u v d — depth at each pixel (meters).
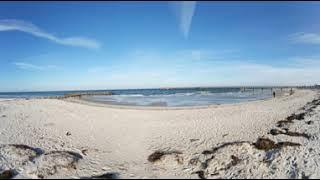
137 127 12.42
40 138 10.16
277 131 10.46
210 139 9.84
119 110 19.08
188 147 8.91
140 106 23.03
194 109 19.66
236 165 6.90
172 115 16.36
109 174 6.49
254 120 13.66
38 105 20.78
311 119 13.07
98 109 19.42
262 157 7.35
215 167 6.89
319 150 7.68
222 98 37.16
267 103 23.98
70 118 14.77
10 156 7.66
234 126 12.12
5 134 10.59
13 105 20.50
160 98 38.25
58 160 7.12
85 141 9.93
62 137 10.45
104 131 11.60
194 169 6.97
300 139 9.16
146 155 8.21
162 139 10.09
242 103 24.84
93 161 7.64
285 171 6.35
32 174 6.39
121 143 9.64
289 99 28.69
